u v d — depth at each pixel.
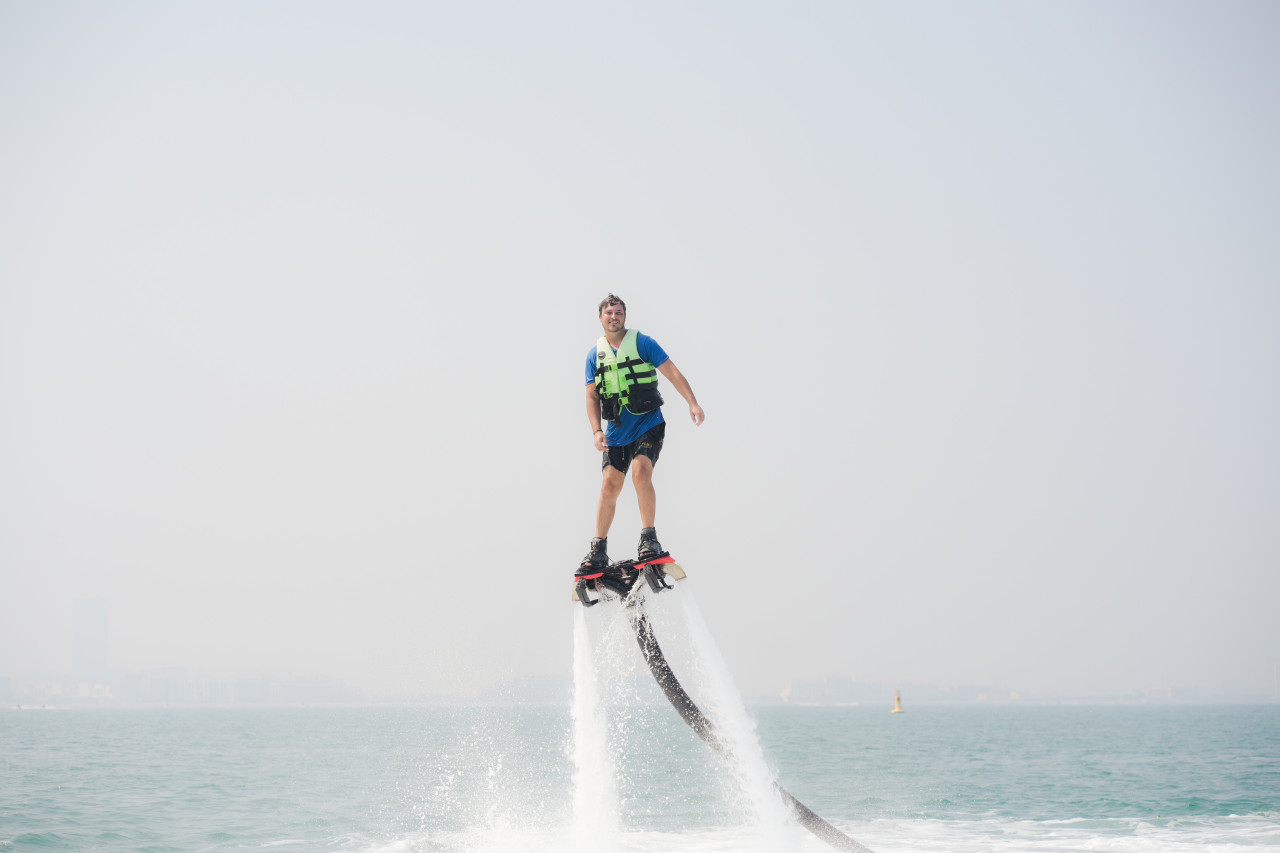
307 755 45.12
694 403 8.99
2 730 90.38
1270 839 19.41
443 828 20.36
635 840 18.62
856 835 20.02
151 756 47.31
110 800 26.48
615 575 9.38
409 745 52.38
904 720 137.12
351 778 31.98
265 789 28.94
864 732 85.81
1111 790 29.80
